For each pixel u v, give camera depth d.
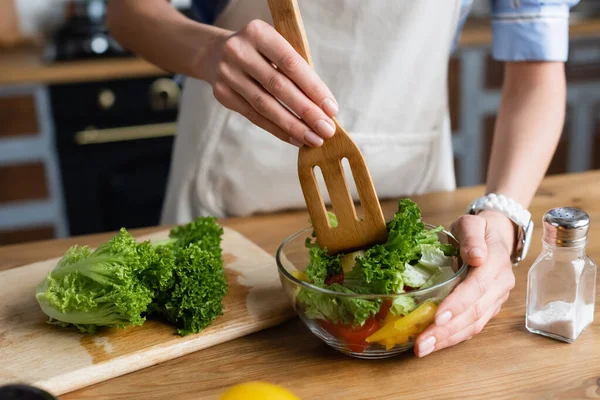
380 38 0.96
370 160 1.03
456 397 0.62
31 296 0.79
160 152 1.87
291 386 0.65
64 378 0.66
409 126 1.03
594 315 0.72
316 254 0.69
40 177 1.82
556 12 0.86
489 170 0.88
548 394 0.62
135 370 0.68
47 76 1.71
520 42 0.87
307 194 0.69
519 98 0.89
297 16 0.68
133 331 0.72
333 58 0.97
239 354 0.70
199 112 1.01
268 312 0.74
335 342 0.67
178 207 1.07
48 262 0.85
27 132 1.76
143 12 0.90
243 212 1.05
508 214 0.78
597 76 2.12
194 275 0.71
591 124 2.18
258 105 0.70
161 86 1.80
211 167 1.02
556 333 0.68
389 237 0.67
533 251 0.83
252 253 0.86
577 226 0.66
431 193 1.01
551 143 0.86
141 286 0.70
